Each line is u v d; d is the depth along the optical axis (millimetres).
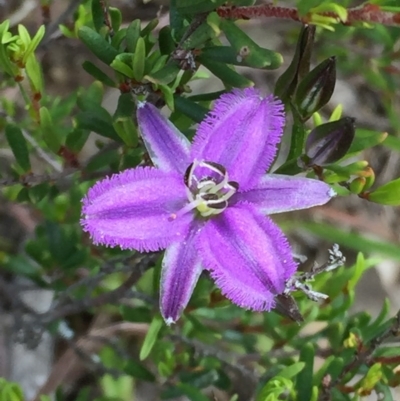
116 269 182
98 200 126
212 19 132
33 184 175
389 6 130
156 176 129
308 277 141
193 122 159
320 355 182
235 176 132
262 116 132
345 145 135
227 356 193
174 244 128
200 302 162
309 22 130
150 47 149
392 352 165
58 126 201
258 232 129
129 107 146
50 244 186
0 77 196
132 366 190
